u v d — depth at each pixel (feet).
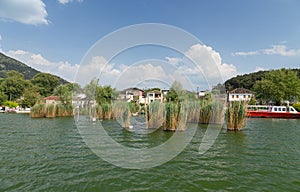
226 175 18.84
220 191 15.57
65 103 97.35
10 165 20.98
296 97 132.57
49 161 22.43
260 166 21.50
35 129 47.37
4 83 203.51
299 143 33.47
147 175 18.67
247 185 16.67
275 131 47.85
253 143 33.24
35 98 140.56
